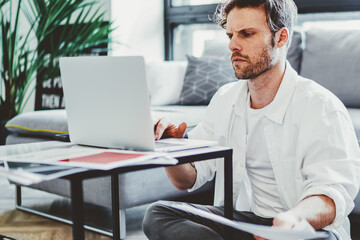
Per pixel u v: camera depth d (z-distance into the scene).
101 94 1.20
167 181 2.29
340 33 2.75
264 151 1.44
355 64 2.63
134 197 2.14
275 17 1.32
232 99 1.52
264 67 1.34
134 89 1.12
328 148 1.27
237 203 1.58
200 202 2.58
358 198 2.07
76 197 0.93
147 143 1.14
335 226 1.20
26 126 2.63
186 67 3.36
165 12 4.16
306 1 3.43
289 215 1.06
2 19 3.49
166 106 3.14
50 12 3.50
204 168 1.52
